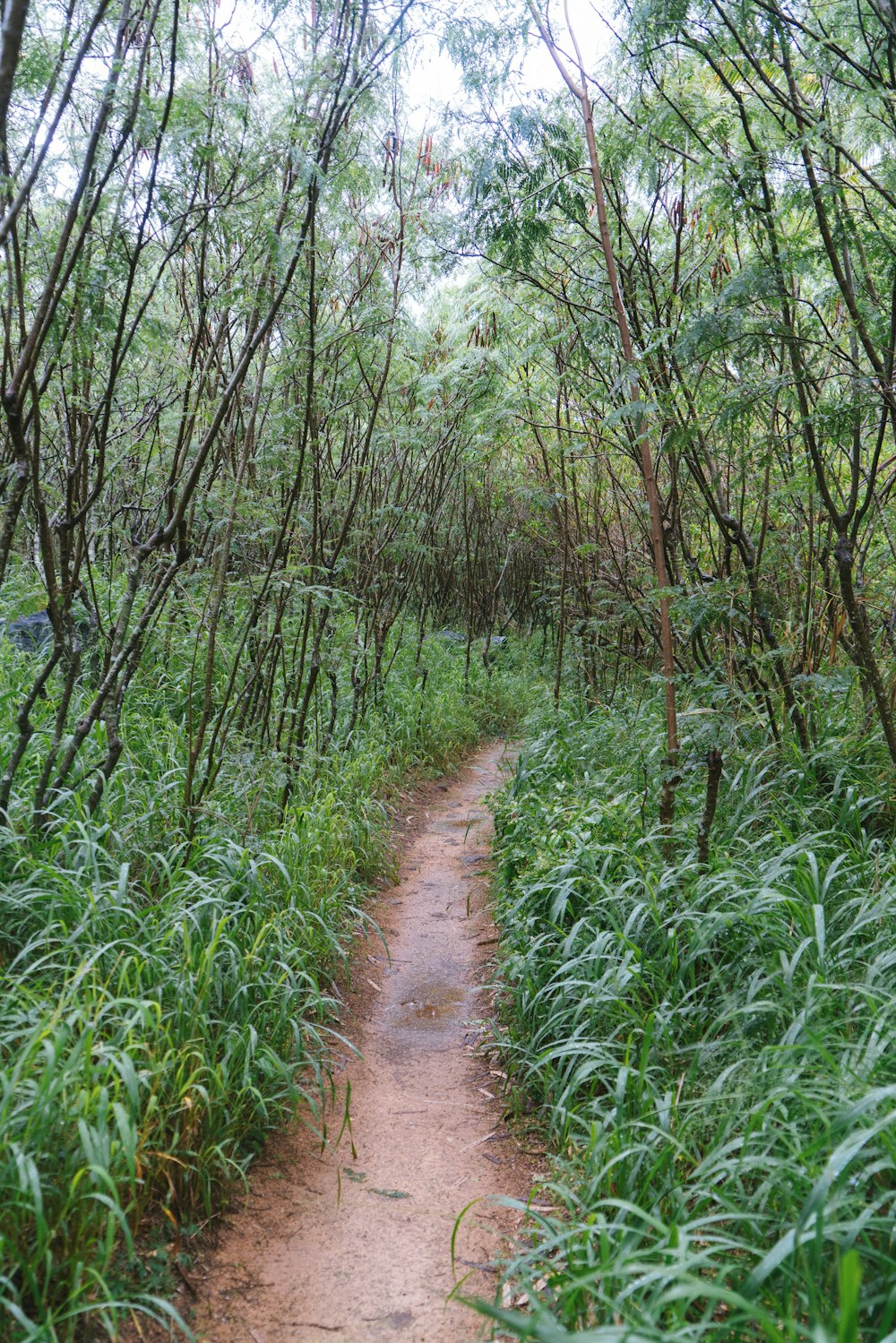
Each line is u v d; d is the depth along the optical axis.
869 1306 1.57
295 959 3.14
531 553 11.73
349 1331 1.98
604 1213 2.17
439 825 6.11
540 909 3.52
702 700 3.51
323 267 4.76
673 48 3.86
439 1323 2.01
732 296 3.20
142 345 3.68
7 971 2.52
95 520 5.40
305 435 3.91
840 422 3.19
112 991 2.61
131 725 4.29
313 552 4.62
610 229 4.65
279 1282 2.13
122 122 3.08
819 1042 2.10
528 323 5.92
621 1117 2.35
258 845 3.71
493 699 9.31
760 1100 2.16
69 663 3.29
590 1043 2.64
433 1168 2.61
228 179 3.63
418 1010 3.61
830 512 3.33
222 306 3.55
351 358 5.02
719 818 3.86
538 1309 1.72
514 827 4.71
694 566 4.32
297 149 3.16
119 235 3.20
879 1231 1.74
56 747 3.19
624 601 5.88
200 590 4.83
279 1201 2.42
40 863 2.84
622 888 3.20
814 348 4.02
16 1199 1.86
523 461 8.01
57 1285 1.85
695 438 4.28
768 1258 1.53
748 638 3.96
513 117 4.34
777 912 2.86
